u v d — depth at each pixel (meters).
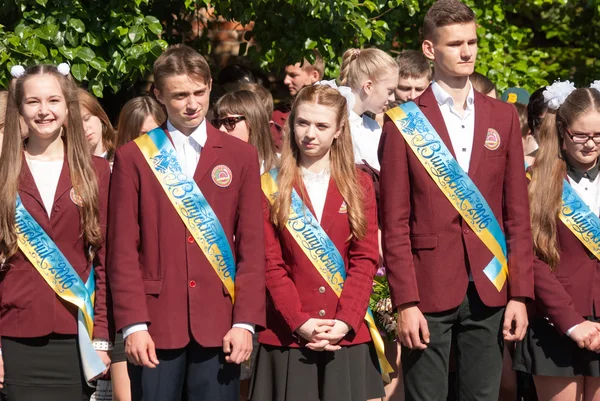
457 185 5.11
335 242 5.17
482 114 5.20
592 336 5.30
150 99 6.55
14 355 4.86
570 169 5.61
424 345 5.03
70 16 7.11
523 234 5.17
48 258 4.87
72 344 4.92
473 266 5.08
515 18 11.27
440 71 5.21
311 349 5.01
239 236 4.91
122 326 4.66
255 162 4.96
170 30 9.02
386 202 5.15
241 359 4.69
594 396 5.51
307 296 5.13
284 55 8.04
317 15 7.50
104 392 6.07
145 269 4.80
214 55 9.84
